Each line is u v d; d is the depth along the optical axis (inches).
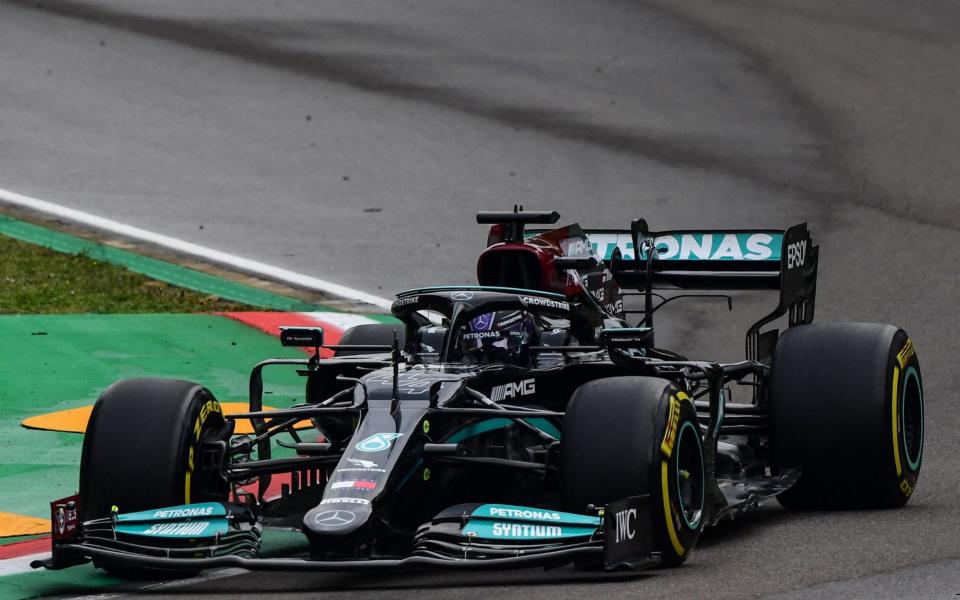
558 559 933.8
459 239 2458.2
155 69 3580.2
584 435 1005.8
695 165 2896.2
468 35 3909.9
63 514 1004.6
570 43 3836.1
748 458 1317.7
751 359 1344.7
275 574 1066.7
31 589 1029.8
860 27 3976.4
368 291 2176.4
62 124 3164.4
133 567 1037.2
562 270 1242.6
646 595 933.2
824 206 2615.7
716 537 1147.3
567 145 3043.8
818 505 1244.5
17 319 1940.2
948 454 1425.9
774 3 4224.9
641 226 1467.8
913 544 1072.2
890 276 2196.1
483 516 983.0
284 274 2263.8
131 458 1043.3
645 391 1016.2
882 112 3243.1
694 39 3880.4
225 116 3262.8
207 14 4069.9
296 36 3878.0
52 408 1590.8
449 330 1153.4
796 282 1378.0
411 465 1015.6
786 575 987.9
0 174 2829.7
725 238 1473.9
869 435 1198.9
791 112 3265.3
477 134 3129.9
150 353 1824.6
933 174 2795.3
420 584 1004.6
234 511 1026.7
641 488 987.9
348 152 3019.2
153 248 2409.0
